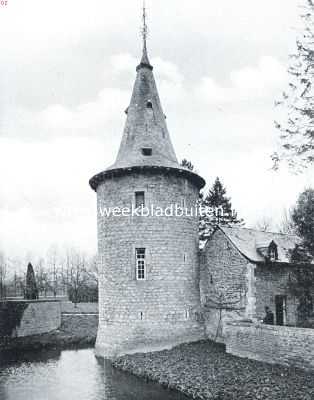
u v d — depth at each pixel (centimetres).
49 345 2366
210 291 2133
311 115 865
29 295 3197
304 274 1662
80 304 4056
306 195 1633
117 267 1988
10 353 2144
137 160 2052
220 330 2034
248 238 2155
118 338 1931
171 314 1948
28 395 1386
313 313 1733
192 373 1449
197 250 2167
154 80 2323
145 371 1562
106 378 1572
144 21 2367
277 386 1218
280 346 1490
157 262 1958
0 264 6119
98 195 2186
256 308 1927
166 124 2327
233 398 1168
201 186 2294
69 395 1374
